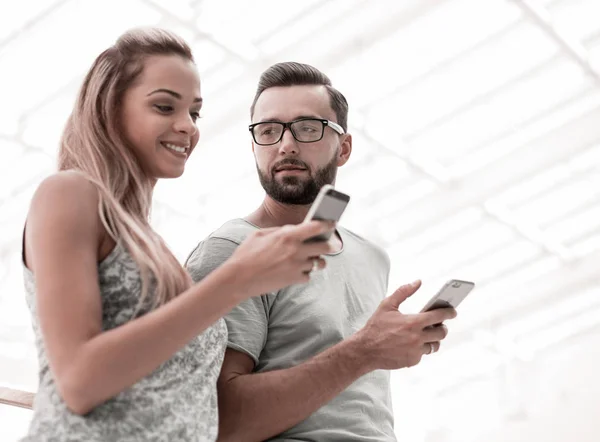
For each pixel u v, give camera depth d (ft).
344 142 6.19
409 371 44.06
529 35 26.99
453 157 31.30
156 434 3.78
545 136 30.55
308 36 25.17
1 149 24.35
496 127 29.99
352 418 5.23
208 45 23.75
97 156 4.16
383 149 29.19
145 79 4.33
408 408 43.52
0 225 27.50
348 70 26.20
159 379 3.89
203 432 4.01
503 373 42.86
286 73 5.94
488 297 40.52
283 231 3.46
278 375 4.90
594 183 34.45
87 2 21.27
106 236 3.92
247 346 5.15
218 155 26.89
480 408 43.04
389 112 28.48
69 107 23.66
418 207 32.68
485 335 41.68
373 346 4.82
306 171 5.78
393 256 34.76
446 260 36.55
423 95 28.09
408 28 25.73
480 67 27.61
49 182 3.83
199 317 3.44
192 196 28.25
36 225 3.68
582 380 41.50
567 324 41.88
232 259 3.50
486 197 31.45
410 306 36.32
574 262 39.06
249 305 5.28
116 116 4.33
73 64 22.48
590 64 28.32
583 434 40.52
